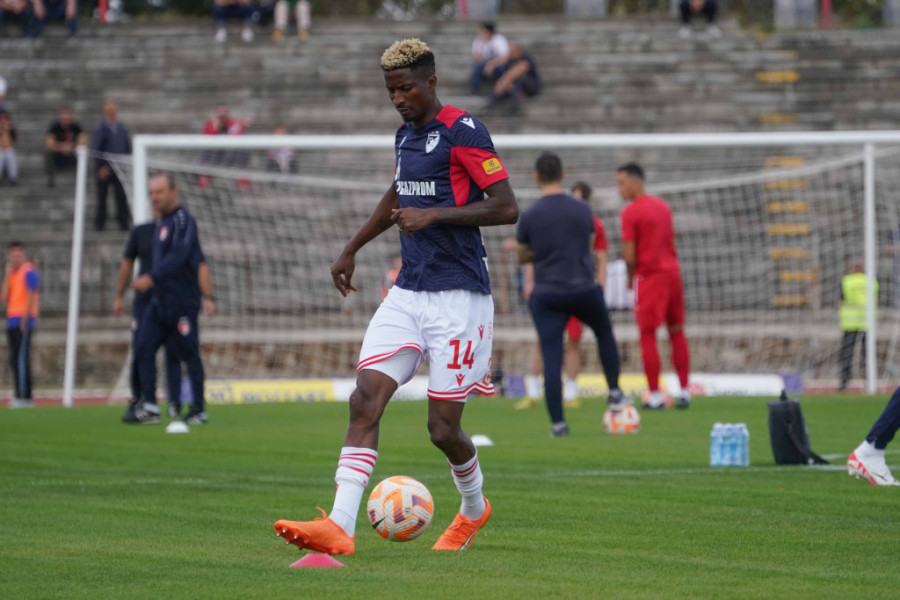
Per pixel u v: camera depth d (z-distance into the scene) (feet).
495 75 291.79
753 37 328.29
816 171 218.18
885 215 241.14
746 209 247.91
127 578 46.16
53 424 133.59
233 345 209.67
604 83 308.81
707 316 213.66
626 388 182.70
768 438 109.40
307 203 249.34
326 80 309.22
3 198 261.85
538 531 58.29
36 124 291.79
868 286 182.70
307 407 164.45
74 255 177.27
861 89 309.63
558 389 111.34
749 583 44.60
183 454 100.17
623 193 138.21
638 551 52.37
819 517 62.23
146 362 131.23
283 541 55.93
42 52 314.14
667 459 92.63
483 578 45.68
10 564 49.52
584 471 84.58
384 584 44.37
